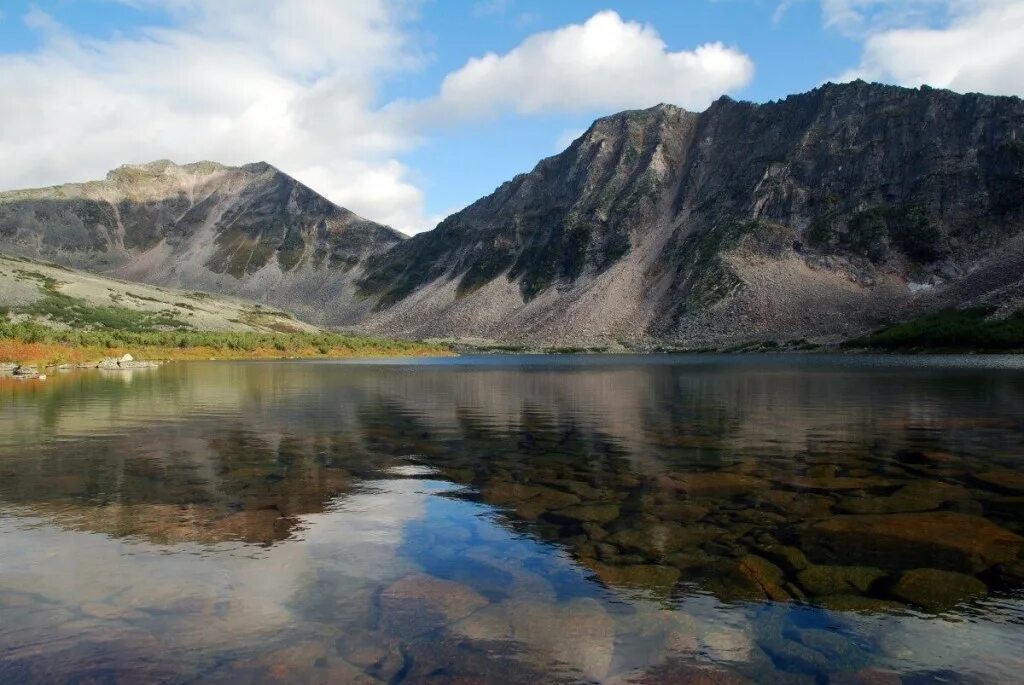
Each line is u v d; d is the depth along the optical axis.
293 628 7.33
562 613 7.71
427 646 6.90
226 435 22.89
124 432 23.64
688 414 29.67
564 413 30.45
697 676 6.32
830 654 6.75
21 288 151.00
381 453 19.09
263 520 11.77
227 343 124.00
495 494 13.77
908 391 41.94
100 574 9.02
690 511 12.29
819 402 34.97
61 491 14.04
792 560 9.49
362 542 10.46
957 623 7.44
